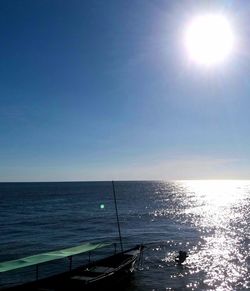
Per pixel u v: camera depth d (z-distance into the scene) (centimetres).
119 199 16738
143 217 9850
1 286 3847
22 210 12000
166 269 4503
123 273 3897
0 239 6600
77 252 3875
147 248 5684
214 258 5050
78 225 8438
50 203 14625
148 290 3794
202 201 15675
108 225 8406
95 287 3531
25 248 5828
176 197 18362
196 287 3881
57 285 3475
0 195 19900
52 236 6950
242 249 5603
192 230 7506
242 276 4244
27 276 4241
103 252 5469
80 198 17450
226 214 10431
